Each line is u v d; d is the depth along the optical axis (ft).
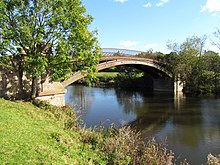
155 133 78.33
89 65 71.97
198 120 97.45
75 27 66.18
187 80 196.54
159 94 187.52
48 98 83.92
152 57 203.92
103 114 107.65
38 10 64.39
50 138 42.80
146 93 195.42
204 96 173.78
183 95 181.06
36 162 31.14
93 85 261.65
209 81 187.01
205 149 63.21
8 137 36.70
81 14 69.05
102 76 279.69
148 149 44.11
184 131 80.89
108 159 40.24
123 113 110.83
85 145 45.06
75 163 35.60
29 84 79.51
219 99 156.04
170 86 199.93
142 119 99.25
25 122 49.16
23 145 35.19
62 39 65.67
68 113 75.92
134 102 145.38
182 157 57.57
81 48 69.41
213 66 198.29
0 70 71.31
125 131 53.67
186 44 201.46
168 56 202.80
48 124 54.13
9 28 63.77
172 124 90.89
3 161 28.86
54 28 65.87
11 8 64.44
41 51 70.28
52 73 72.90
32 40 65.21
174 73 195.42
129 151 43.11
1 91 71.61
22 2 63.46
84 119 96.22
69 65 70.44
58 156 35.32
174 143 68.08
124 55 168.04
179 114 109.50
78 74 104.68
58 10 64.44
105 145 44.50
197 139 71.97
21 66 75.82
